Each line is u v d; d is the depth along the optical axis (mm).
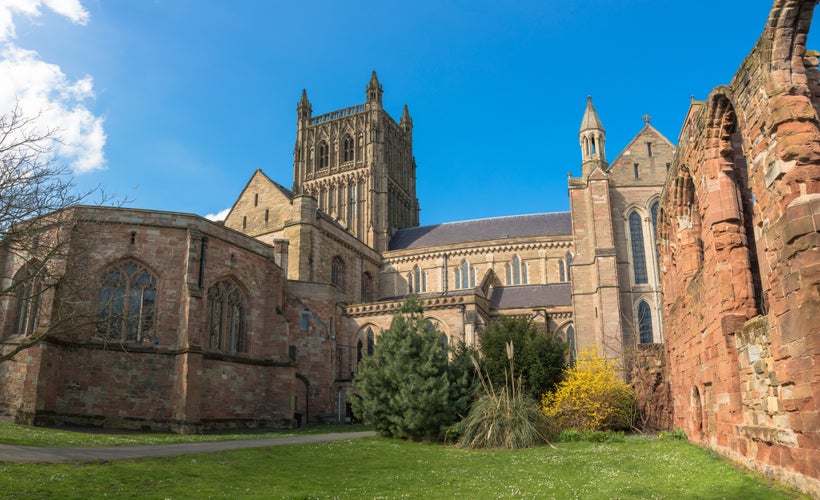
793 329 14516
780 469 15680
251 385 48719
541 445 32688
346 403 61062
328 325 61188
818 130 15070
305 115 117062
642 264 66938
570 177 71312
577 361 44562
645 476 19797
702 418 25781
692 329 26328
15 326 42250
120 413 40531
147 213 44531
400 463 26312
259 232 78125
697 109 23734
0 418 37875
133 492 17203
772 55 15680
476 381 39750
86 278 38344
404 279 93000
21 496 15750
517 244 87688
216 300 47562
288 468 23750
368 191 105188
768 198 15961
